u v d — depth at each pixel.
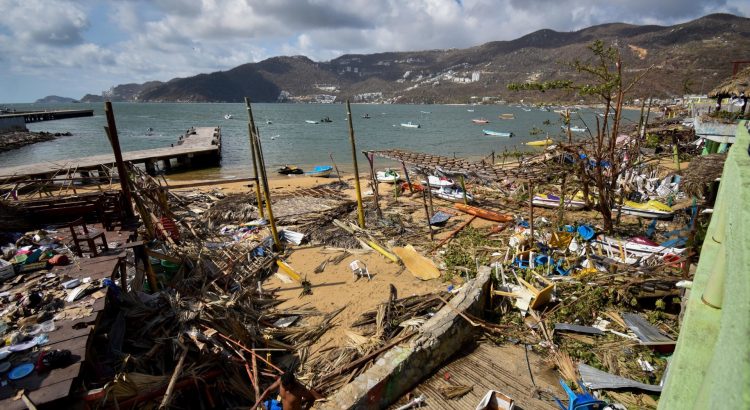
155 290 10.18
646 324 8.89
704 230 10.06
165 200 15.27
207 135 49.72
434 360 7.93
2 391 5.14
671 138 30.56
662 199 18.23
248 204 19.89
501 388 7.41
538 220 15.88
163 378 6.76
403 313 10.27
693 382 2.00
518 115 120.19
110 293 7.80
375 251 14.78
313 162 37.81
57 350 5.76
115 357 6.77
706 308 2.24
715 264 2.20
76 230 11.03
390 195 22.34
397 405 7.14
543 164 15.42
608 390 7.20
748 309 1.20
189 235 15.62
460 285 11.72
